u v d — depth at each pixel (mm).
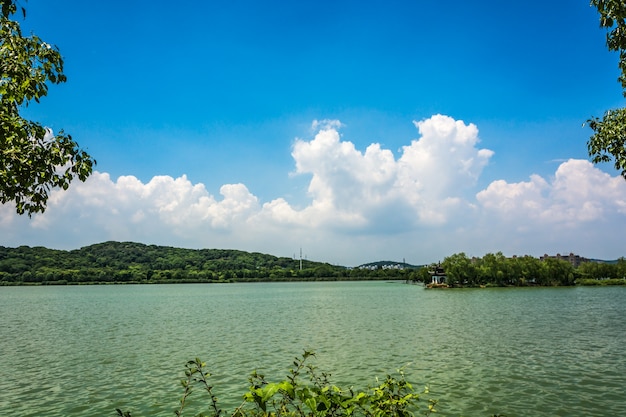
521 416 22250
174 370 34094
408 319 72250
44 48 10141
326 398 6246
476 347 42969
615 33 10164
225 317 80562
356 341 47812
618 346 43000
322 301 129125
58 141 10711
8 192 10203
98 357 40438
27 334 58281
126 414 6809
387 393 7746
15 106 10086
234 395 26500
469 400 24875
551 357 37344
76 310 101500
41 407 25047
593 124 13273
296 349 43000
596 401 24578
